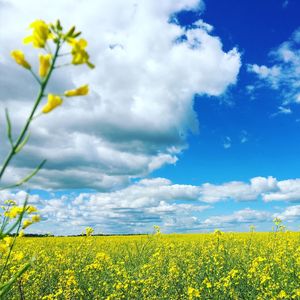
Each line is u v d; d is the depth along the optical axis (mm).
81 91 1742
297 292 7133
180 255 12297
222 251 11695
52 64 1708
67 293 7746
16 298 6879
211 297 7762
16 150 1659
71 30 1734
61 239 20828
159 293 8188
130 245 16922
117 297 7832
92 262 10992
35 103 1680
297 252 11641
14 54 1690
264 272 8867
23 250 13094
